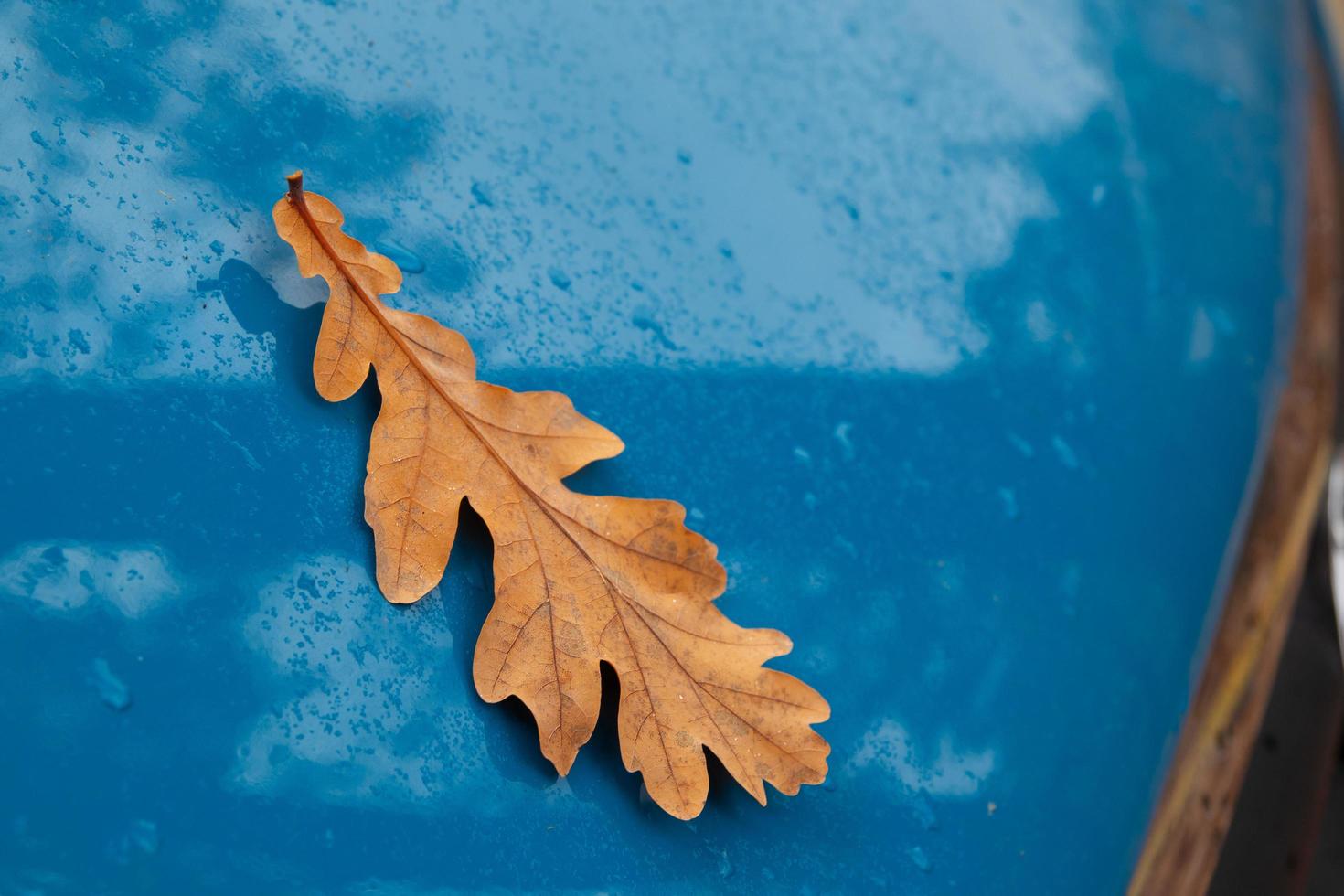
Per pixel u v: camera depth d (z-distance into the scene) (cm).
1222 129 51
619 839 41
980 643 44
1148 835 44
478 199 44
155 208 41
